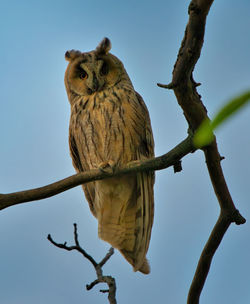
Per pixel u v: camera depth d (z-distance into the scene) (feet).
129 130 36.11
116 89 37.47
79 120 37.60
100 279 27.71
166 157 23.44
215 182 22.79
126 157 36.50
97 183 36.50
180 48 17.71
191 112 19.53
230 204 23.40
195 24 16.46
